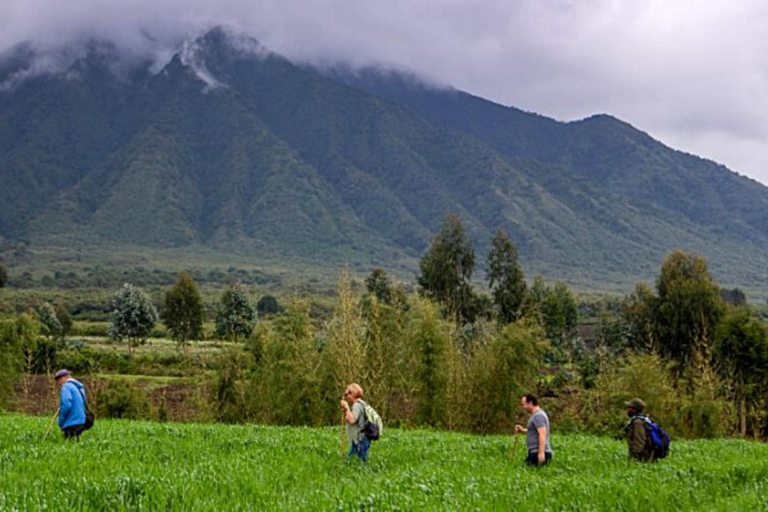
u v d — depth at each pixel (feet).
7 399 150.30
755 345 144.15
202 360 178.50
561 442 84.94
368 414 57.67
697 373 143.33
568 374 180.55
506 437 92.22
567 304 308.81
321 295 529.04
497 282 263.70
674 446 85.05
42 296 522.06
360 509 36.11
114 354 237.45
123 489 39.52
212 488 42.01
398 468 53.78
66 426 65.21
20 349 153.69
